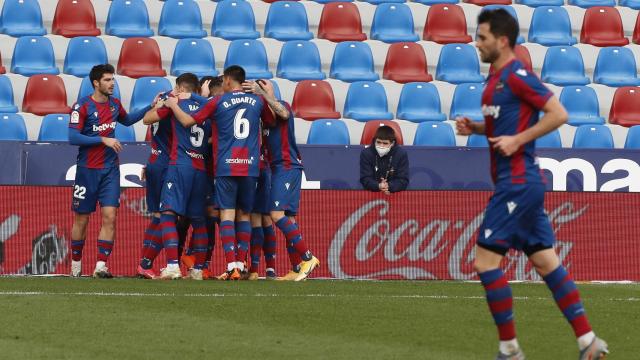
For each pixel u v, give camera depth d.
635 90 62.62
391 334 23.86
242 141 37.19
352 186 45.97
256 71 62.81
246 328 24.36
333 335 23.55
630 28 70.75
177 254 38.38
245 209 38.09
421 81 63.72
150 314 26.50
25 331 23.45
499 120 20.31
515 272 42.28
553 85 64.88
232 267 37.84
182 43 62.84
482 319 26.59
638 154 47.41
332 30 67.00
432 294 32.78
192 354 20.67
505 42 20.38
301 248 38.56
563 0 71.75
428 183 46.06
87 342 22.00
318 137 56.28
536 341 23.30
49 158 44.88
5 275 40.50
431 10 68.12
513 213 20.03
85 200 39.09
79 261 39.97
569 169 47.19
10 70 62.41
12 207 40.94
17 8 64.88
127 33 64.50
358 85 61.41
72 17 64.94
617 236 42.97
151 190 39.25
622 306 30.28
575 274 42.78
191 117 36.75
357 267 42.16
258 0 68.56
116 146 38.31
